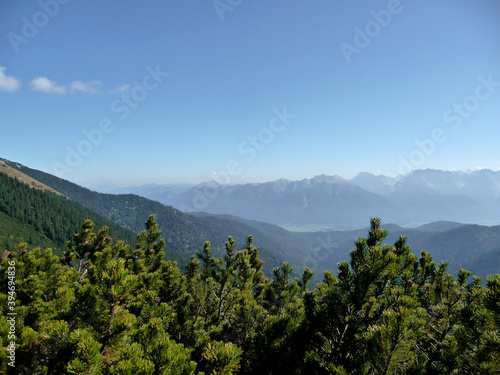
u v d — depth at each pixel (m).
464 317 5.62
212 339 8.67
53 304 6.54
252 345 7.43
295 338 7.05
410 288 6.95
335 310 6.65
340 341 6.29
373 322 5.89
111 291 4.53
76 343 3.66
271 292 12.56
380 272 6.11
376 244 6.77
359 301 6.41
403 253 8.77
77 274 11.01
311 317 7.25
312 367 5.67
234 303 11.82
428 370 4.98
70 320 5.40
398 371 4.48
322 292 8.11
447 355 5.12
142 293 8.57
